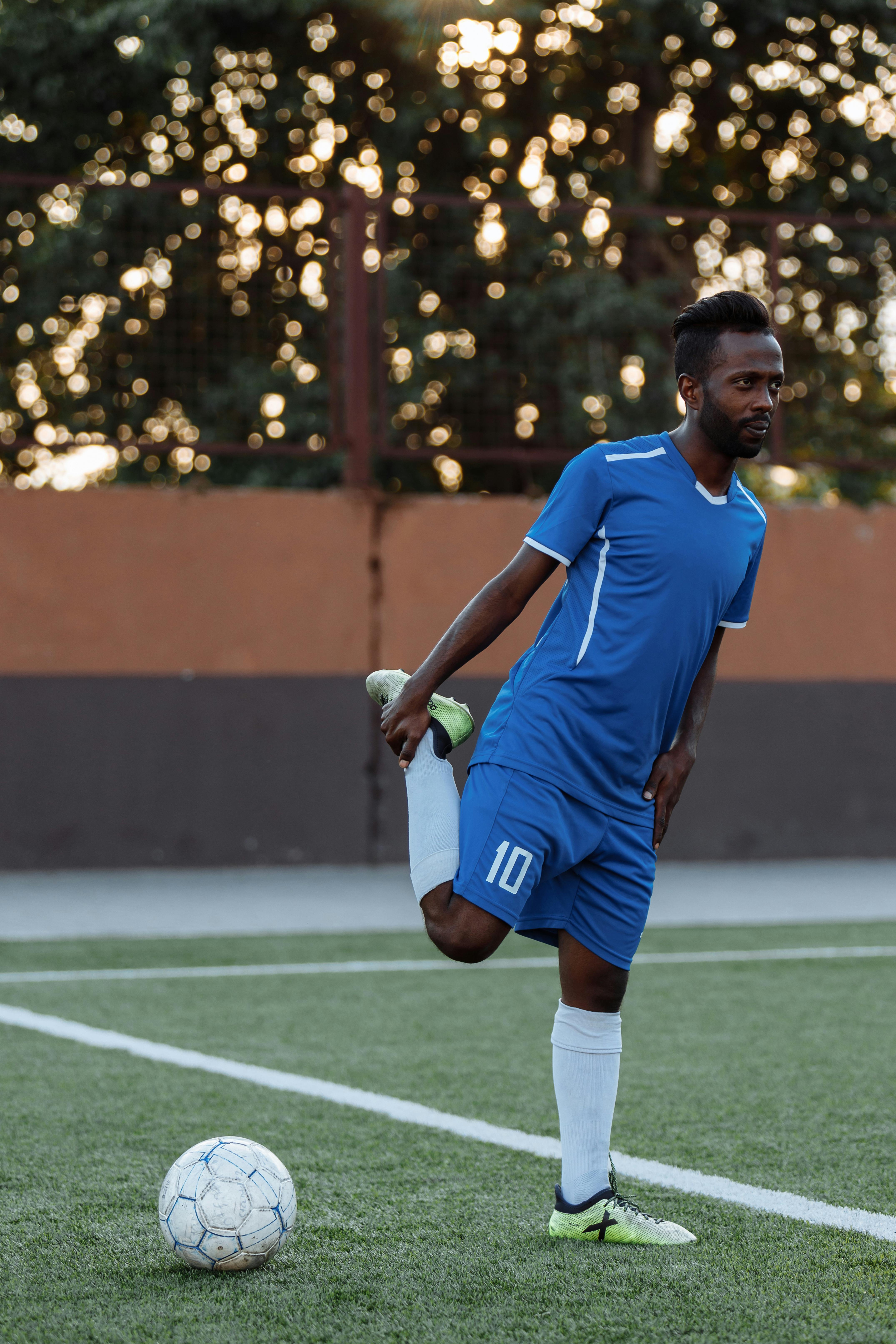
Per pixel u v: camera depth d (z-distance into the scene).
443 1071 17.36
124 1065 17.62
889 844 44.66
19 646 40.38
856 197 56.41
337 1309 9.38
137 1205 11.82
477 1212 11.70
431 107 52.56
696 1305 9.47
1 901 35.03
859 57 55.94
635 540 10.67
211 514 41.56
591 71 56.56
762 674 44.16
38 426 44.88
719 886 38.75
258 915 32.88
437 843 10.72
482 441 48.84
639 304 49.22
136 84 51.09
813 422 51.31
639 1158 13.50
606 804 10.80
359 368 42.19
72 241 43.81
